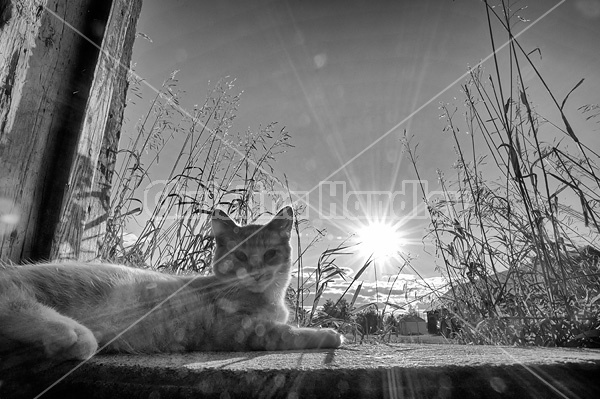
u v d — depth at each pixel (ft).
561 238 10.60
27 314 5.62
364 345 8.05
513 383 4.69
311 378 4.52
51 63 9.15
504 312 11.41
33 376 5.28
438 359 5.23
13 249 8.19
